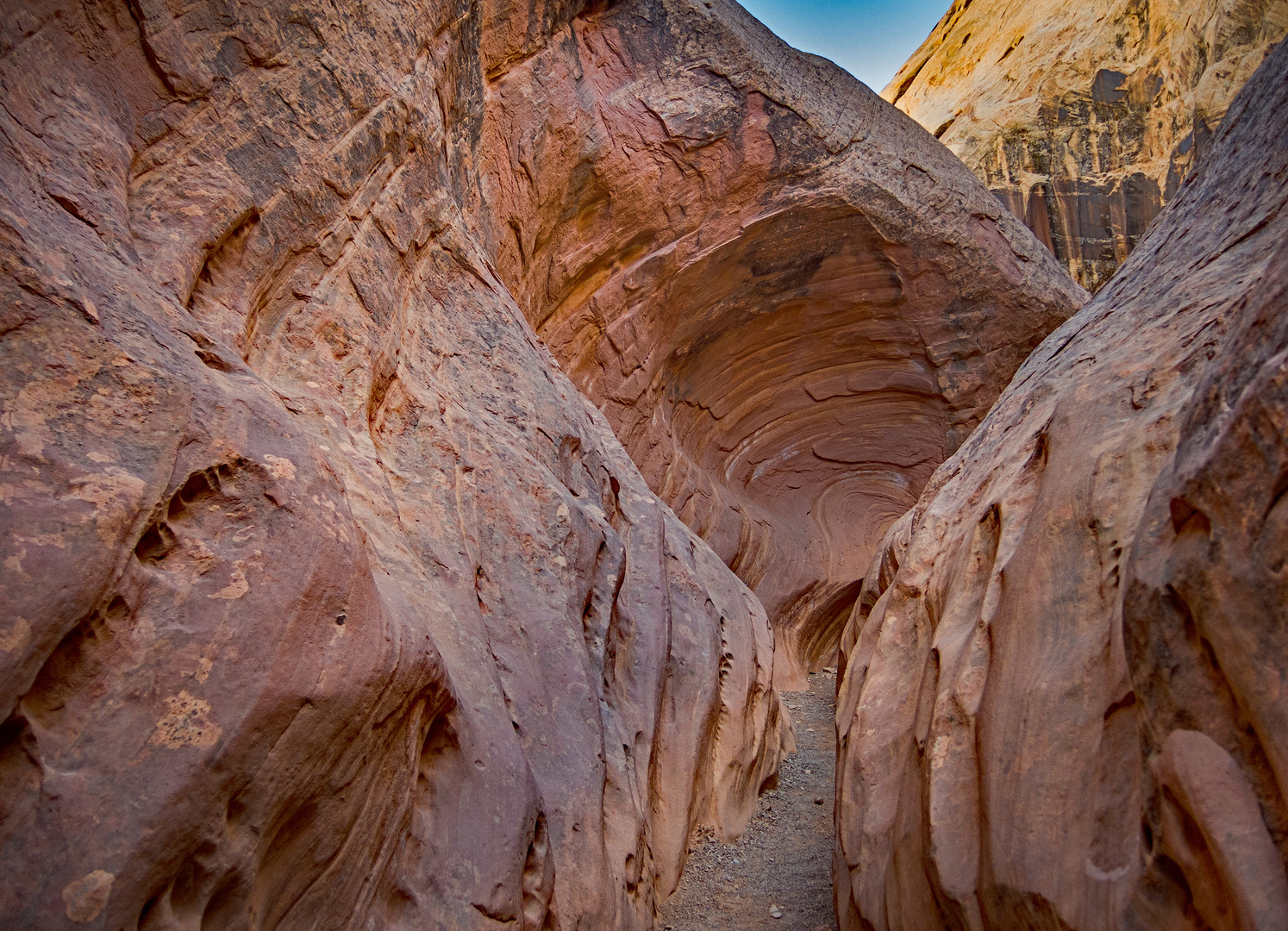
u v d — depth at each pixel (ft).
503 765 10.45
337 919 7.88
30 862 5.56
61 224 8.38
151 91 11.12
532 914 10.11
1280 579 6.20
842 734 16.97
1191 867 6.64
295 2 13.87
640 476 23.82
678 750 18.03
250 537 7.80
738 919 15.53
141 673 6.51
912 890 11.09
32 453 6.43
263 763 7.02
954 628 12.77
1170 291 13.79
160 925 6.23
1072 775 8.71
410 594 10.85
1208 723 6.81
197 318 10.60
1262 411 6.48
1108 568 9.62
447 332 17.60
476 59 24.12
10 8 8.80
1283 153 13.10
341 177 14.56
